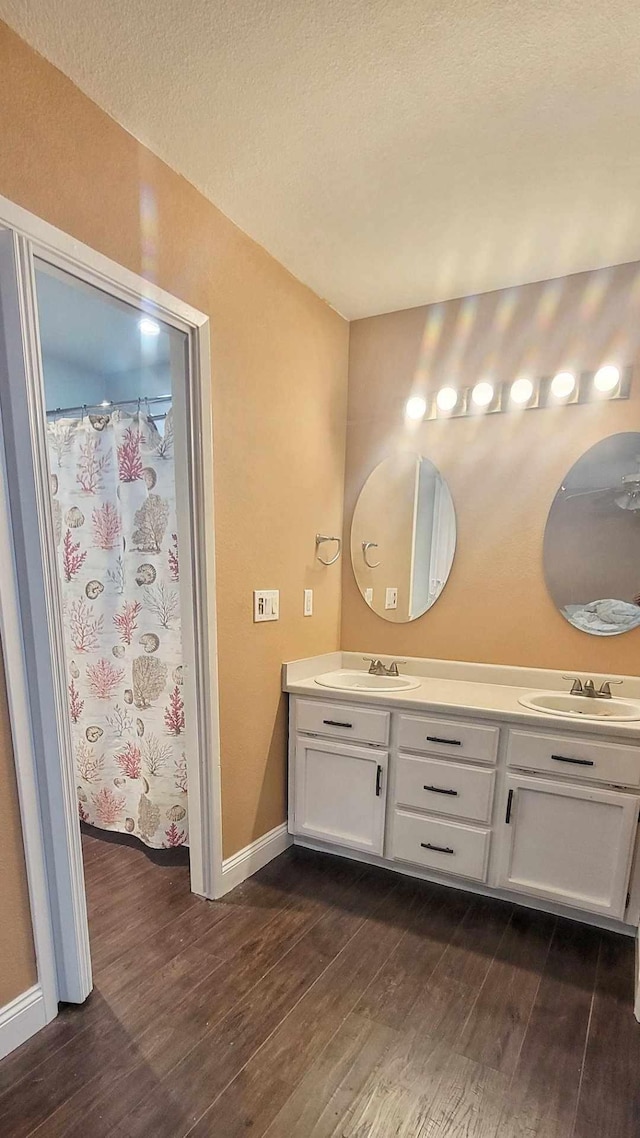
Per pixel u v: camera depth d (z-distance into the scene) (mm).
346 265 2170
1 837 1286
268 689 2221
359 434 2725
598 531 2223
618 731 1744
